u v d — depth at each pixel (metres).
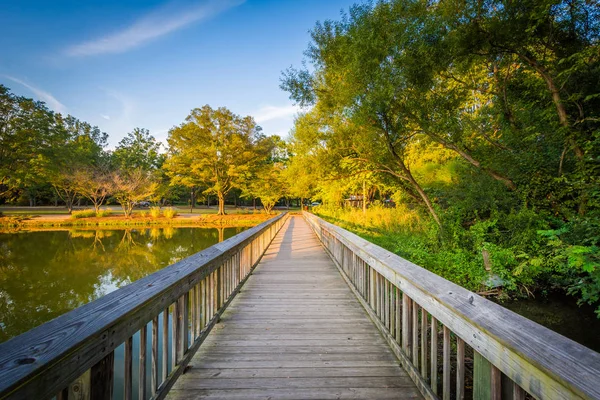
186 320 2.25
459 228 6.48
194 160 28.38
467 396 2.56
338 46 5.91
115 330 1.29
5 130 23.55
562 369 0.83
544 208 5.78
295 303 3.89
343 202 21.00
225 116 28.02
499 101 6.90
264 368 2.24
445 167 8.72
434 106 5.80
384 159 7.17
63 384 0.97
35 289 6.93
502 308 1.18
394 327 2.62
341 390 1.97
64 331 0.99
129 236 16.81
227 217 26.72
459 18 5.23
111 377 1.28
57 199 40.28
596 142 4.51
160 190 31.30
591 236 4.18
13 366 0.79
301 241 10.77
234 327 3.06
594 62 4.96
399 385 2.03
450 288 1.55
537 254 5.13
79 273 8.46
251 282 5.01
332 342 2.72
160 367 3.44
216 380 2.07
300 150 8.65
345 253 5.19
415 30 4.91
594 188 4.53
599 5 4.82
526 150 5.99
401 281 2.34
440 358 3.11
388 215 12.05
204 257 2.61
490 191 6.53
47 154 25.45
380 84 5.03
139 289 1.52
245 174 29.31
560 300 4.92
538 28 5.23
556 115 5.64
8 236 16.59
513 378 1.04
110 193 26.73
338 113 6.80
